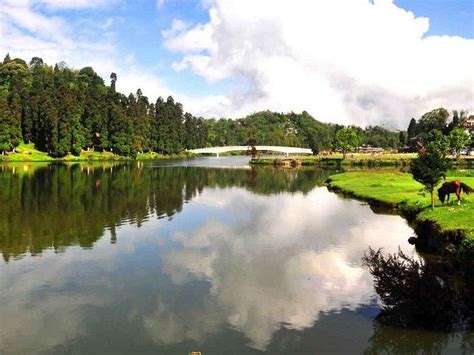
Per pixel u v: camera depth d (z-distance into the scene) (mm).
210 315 14906
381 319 14406
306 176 84500
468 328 13617
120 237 26453
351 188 52531
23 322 14383
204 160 157875
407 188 48094
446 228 21828
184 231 28469
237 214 35781
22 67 181875
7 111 116062
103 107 139000
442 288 14141
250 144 171000
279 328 13859
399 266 14703
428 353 12203
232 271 19844
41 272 19484
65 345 12828
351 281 18453
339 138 129375
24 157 117562
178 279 18656
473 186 42875
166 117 174000
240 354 12258
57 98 135375
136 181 63812
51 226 29266
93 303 15961
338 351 12375
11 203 38969
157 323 14266
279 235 27578
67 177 67562
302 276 19156
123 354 12305
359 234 27828
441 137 101938
